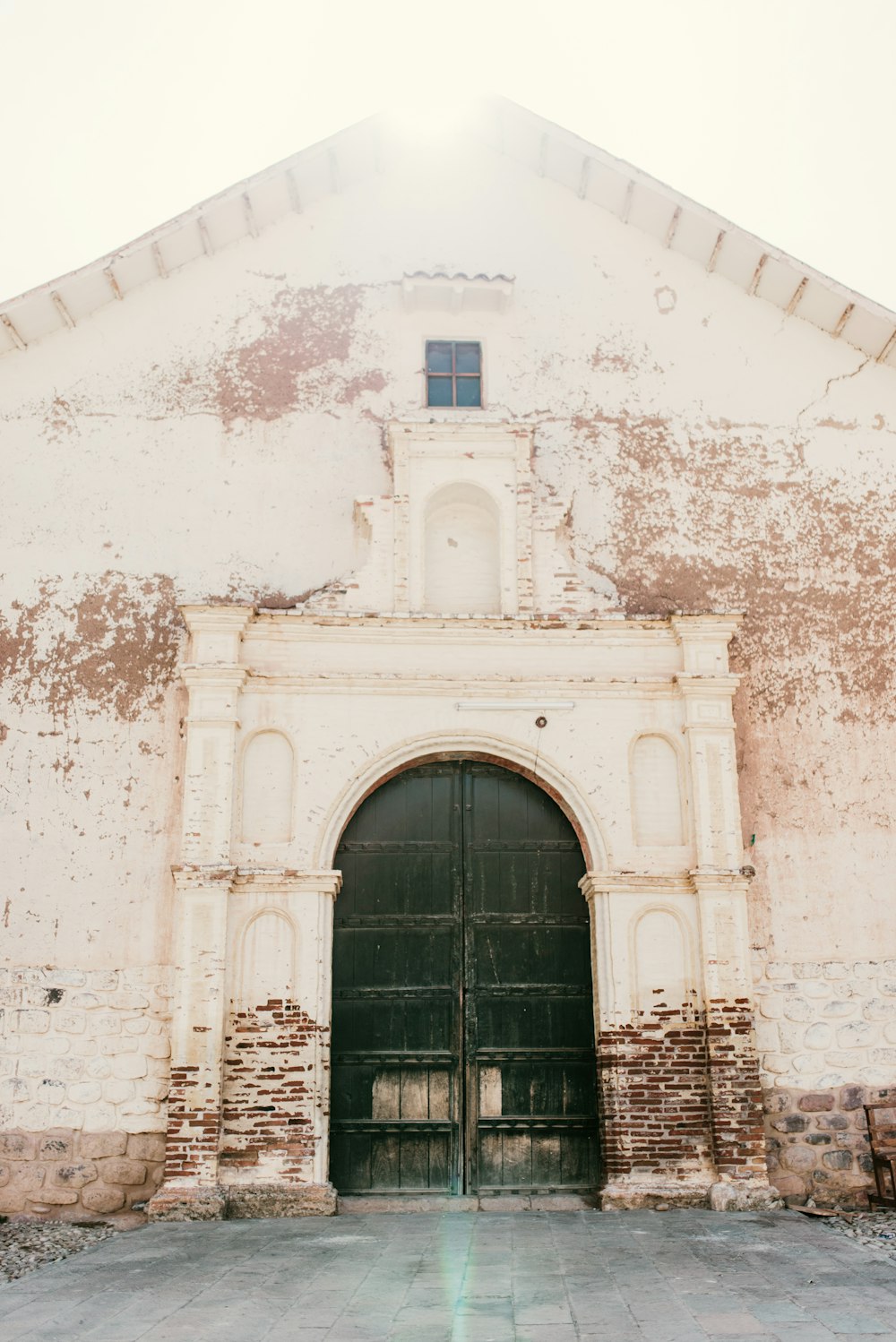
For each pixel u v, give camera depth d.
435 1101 10.51
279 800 10.73
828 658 11.65
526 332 12.62
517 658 11.21
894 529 12.09
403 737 10.92
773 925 10.88
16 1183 9.94
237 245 12.67
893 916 10.95
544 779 11.02
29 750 10.95
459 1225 9.18
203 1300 6.82
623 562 11.91
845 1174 10.33
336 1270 7.53
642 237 12.99
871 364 12.59
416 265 12.77
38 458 11.80
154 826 10.79
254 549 11.73
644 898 10.64
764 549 11.99
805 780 11.28
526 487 11.70
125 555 11.58
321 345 12.43
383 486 12.03
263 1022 10.12
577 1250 8.08
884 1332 5.94
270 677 10.90
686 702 11.02
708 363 12.59
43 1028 10.25
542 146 12.79
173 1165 9.63
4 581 11.40
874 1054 10.61
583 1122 10.50
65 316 12.14
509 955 10.88
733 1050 10.16
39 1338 6.05
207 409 12.12
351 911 10.90
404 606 11.30
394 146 12.95
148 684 11.19
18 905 10.53
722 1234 8.56
